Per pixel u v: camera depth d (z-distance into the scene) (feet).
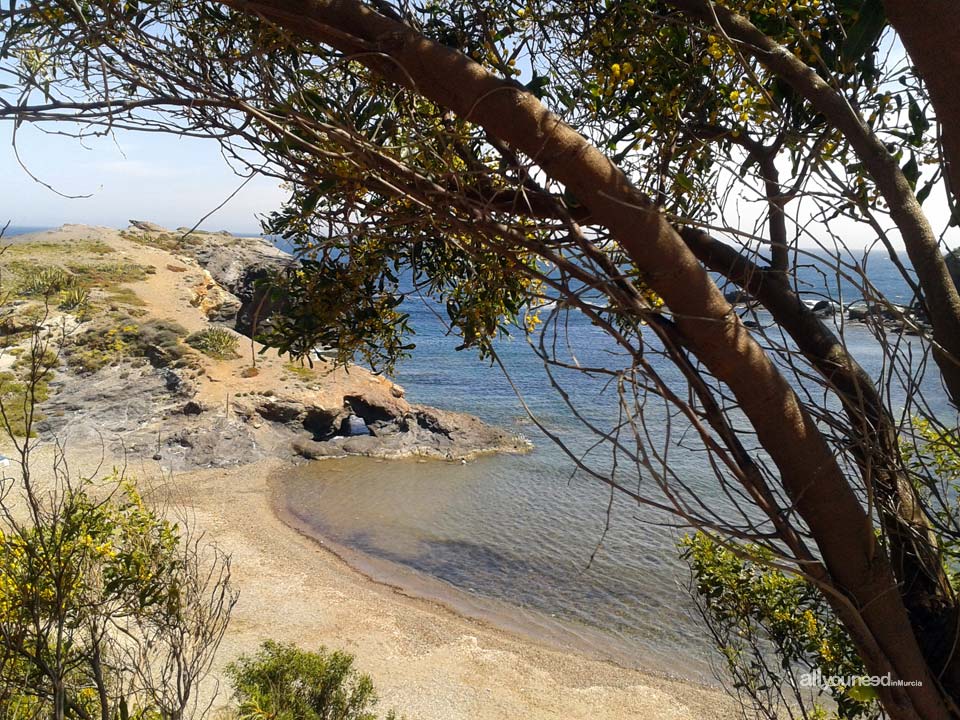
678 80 7.39
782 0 6.96
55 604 12.06
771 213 7.36
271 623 48.37
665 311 5.33
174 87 6.04
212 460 85.10
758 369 5.57
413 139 5.89
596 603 54.08
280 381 101.91
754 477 5.65
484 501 76.74
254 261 145.07
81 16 5.37
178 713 14.14
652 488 69.62
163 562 14.56
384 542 66.74
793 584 13.19
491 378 142.31
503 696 41.86
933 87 5.24
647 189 7.53
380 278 8.61
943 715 5.99
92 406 90.84
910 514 6.61
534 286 9.08
